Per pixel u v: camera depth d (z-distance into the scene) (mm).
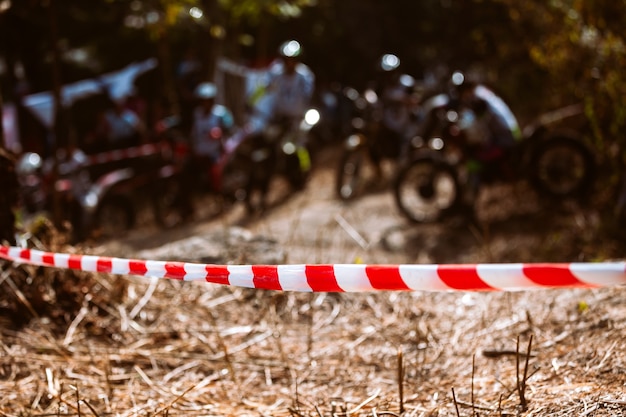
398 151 14375
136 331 5656
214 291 6387
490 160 11016
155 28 15375
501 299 6254
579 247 9195
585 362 4621
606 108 10344
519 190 12133
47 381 4801
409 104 14312
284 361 5238
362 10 23859
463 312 6090
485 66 16031
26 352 5230
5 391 4715
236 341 5629
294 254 8656
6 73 16312
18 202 6027
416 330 5574
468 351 5230
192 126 14070
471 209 11078
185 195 13938
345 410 4422
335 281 3240
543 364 4766
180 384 4910
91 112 17375
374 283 3107
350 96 15414
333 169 16625
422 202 12773
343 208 12680
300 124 14656
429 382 4805
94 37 20062
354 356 5332
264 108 15758
